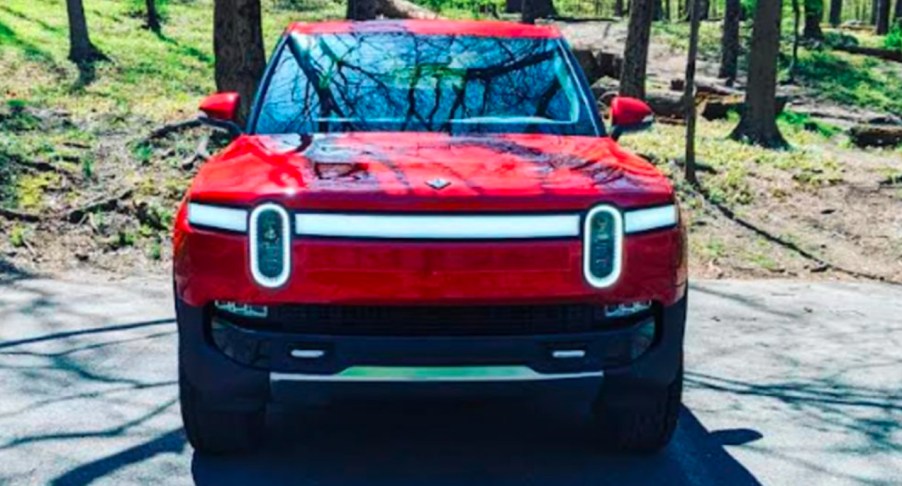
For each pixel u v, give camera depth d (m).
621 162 4.32
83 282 8.36
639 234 3.84
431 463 4.53
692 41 12.96
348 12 16.11
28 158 10.89
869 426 5.28
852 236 12.01
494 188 3.76
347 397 3.82
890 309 8.69
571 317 3.81
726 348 7.03
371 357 3.69
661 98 20.31
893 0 61.56
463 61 5.17
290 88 5.00
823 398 5.81
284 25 35.53
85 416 5.10
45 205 9.98
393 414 5.19
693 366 6.50
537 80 5.12
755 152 16.09
